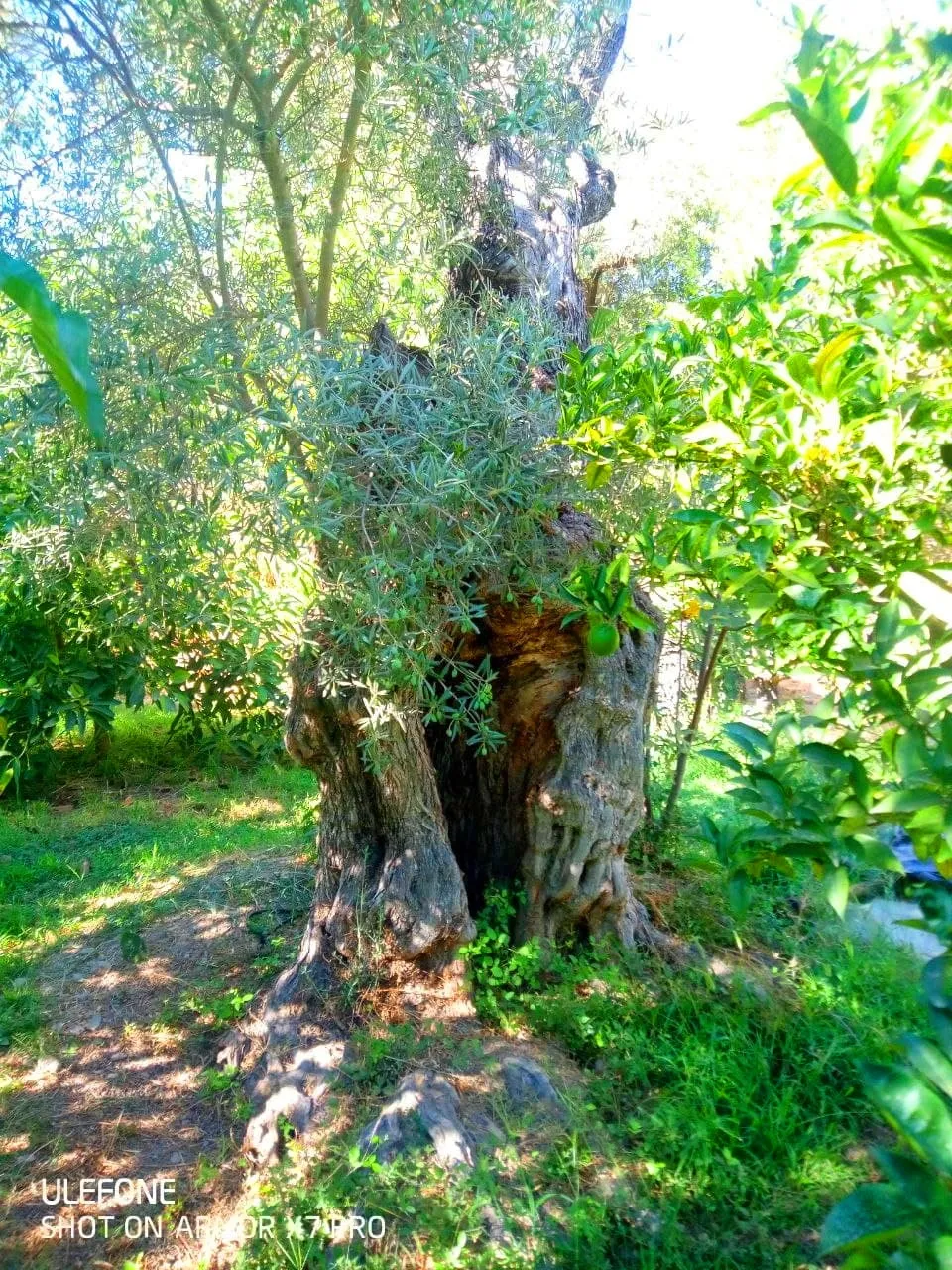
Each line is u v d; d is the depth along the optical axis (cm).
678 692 554
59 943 464
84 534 299
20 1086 357
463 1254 266
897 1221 105
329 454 279
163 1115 341
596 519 373
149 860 559
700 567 210
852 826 155
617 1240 279
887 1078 110
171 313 295
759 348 237
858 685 188
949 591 186
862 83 144
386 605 292
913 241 119
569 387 307
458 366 307
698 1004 376
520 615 377
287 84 315
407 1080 322
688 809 603
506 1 311
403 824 374
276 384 294
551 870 405
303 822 569
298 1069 339
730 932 444
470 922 380
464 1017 368
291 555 279
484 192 372
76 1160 320
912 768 147
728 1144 312
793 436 192
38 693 645
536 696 399
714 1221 287
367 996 365
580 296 430
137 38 286
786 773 196
